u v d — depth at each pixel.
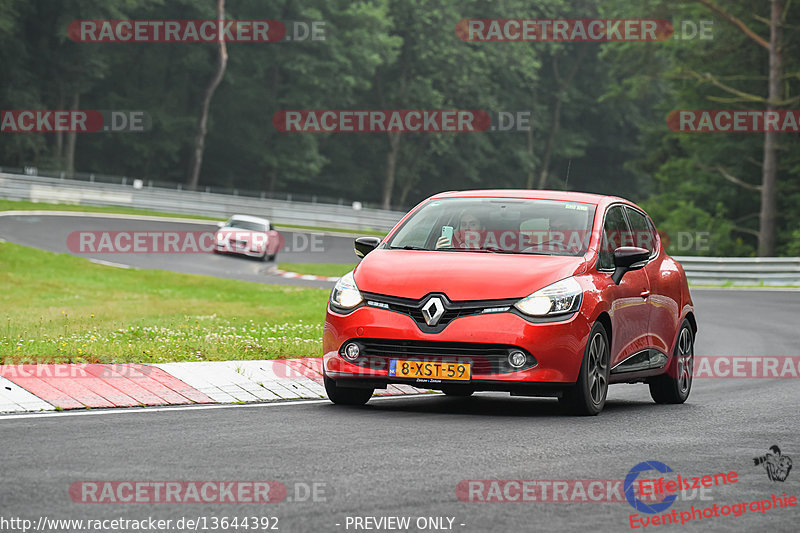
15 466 22.94
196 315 74.12
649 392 46.06
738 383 48.94
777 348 67.62
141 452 25.02
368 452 25.73
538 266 34.22
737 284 144.75
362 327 33.50
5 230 152.75
